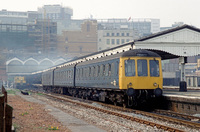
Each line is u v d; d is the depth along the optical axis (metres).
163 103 55.25
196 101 45.09
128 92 50.00
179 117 43.28
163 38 76.25
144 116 42.84
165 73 173.62
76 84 85.19
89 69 72.25
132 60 51.03
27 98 85.38
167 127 31.69
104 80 60.72
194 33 78.19
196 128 32.69
